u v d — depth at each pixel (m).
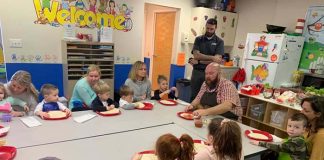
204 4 4.75
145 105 2.50
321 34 3.71
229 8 4.98
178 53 4.95
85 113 2.15
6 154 1.31
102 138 1.65
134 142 1.62
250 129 2.05
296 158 1.64
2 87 2.15
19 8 3.27
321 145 1.61
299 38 3.82
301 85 3.76
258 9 4.66
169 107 2.56
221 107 2.21
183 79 4.91
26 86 2.28
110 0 3.92
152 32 5.87
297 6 4.01
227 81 2.41
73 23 3.68
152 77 6.01
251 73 4.07
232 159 1.26
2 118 1.82
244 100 3.67
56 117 1.95
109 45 3.82
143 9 4.31
